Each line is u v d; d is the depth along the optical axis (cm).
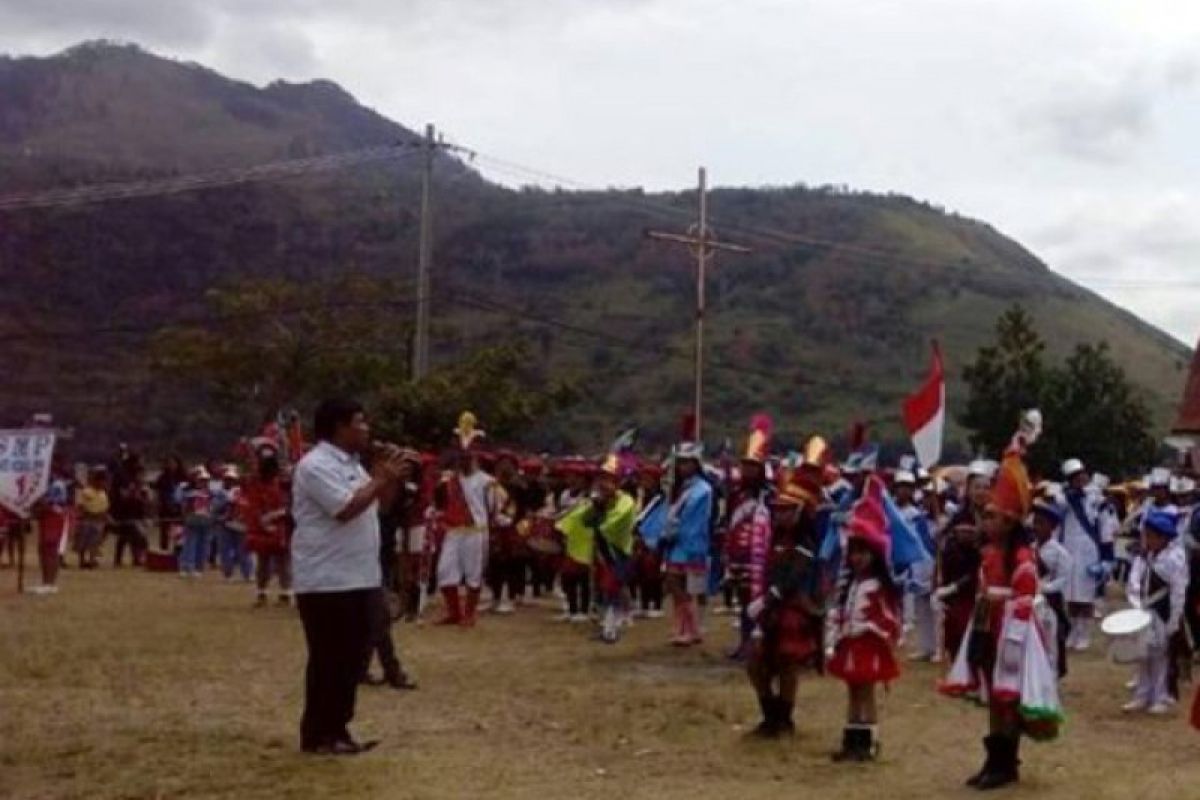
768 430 1620
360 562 1089
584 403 7050
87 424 6906
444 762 1088
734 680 1520
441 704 1338
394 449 1202
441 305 8506
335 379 4709
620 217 10631
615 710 1330
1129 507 2666
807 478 1202
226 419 6281
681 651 1738
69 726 1192
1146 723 1384
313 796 968
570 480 2317
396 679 1420
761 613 1205
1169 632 1428
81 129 19488
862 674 1112
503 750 1141
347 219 10600
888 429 7275
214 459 6116
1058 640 1093
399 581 2022
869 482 1138
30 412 6938
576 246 10150
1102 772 1139
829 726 1272
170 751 1098
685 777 1068
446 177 12288
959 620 1352
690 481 1819
